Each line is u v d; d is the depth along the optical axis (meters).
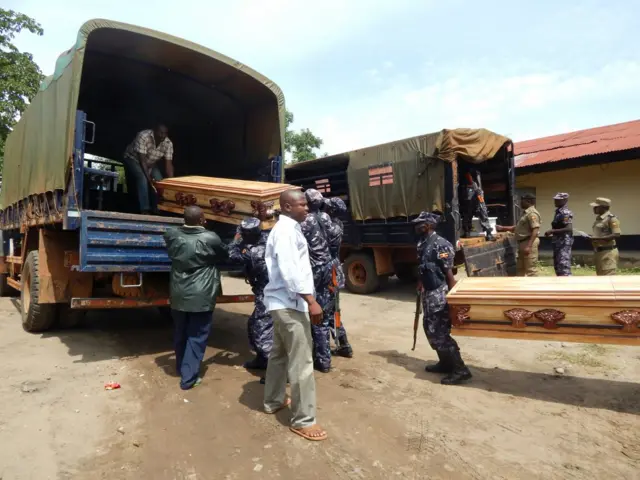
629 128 13.56
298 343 2.92
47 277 4.90
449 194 7.40
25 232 5.92
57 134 4.61
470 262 7.02
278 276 2.96
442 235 7.53
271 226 4.14
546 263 12.11
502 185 9.00
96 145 7.93
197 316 3.79
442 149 7.38
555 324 3.28
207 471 2.51
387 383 3.86
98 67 5.93
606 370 4.09
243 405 3.40
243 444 2.80
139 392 3.64
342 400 3.48
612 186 12.31
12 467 2.52
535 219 6.98
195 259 3.74
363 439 2.85
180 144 7.95
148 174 5.77
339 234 4.45
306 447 2.75
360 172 8.83
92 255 3.94
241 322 6.29
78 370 4.13
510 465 2.54
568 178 13.10
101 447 2.77
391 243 8.39
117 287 4.57
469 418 3.14
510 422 3.08
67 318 5.53
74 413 3.23
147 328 5.90
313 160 9.92
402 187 8.09
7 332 5.52
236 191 4.34
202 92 6.56
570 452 2.67
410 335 5.60
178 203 5.09
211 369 4.27
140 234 4.25
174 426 3.05
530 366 4.29
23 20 15.11
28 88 14.66
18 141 6.72
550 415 3.18
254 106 6.48
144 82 6.43
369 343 5.25
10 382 3.81
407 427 3.01
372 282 8.94
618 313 3.07
